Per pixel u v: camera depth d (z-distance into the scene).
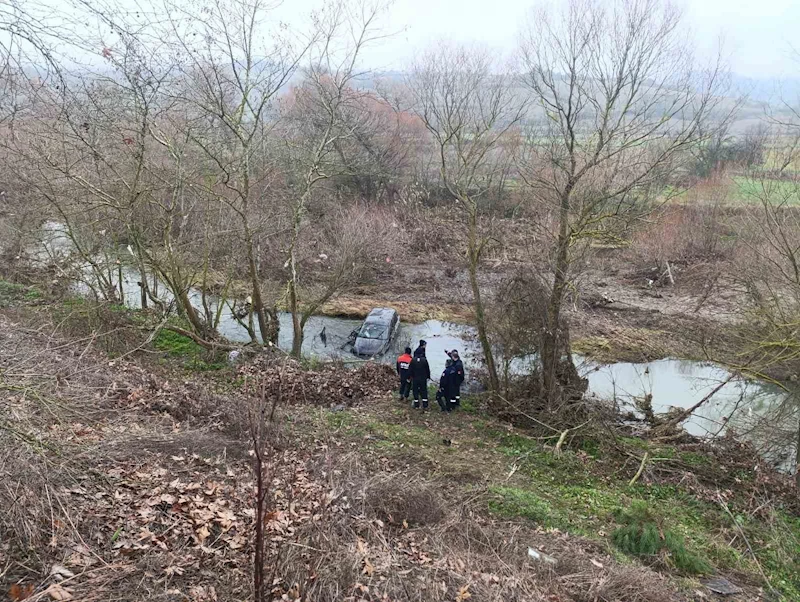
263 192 19.00
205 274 18.08
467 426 14.15
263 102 15.48
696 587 8.43
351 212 26.72
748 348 16.00
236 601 6.14
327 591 6.41
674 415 15.73
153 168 16.55
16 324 12.81
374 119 32.47
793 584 9.23
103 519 7.05
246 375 15.50
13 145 15.05
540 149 15.06
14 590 5.54
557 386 14.96
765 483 12.38
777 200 15.84
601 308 25.97
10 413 7.19
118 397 11.70
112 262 18.45
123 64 12.38
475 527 8.79
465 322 24.98
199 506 7.72
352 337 22.73
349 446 11.57
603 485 11.92
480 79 14.93
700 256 29.92
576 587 7.72
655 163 13.08
